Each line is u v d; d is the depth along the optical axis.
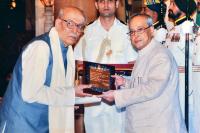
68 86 3.50
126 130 3.67
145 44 3.60
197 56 4.76
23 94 3.27
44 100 3.31
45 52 3.32
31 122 3.34
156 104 3.47
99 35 4.57
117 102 3.54
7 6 5.83
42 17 5.24
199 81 4.76
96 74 3.91
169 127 3.47
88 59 4.54
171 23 4.82
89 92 3.67
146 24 3.58
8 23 5.84
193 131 4.78
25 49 3.36
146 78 3.50
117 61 4.54
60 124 3.42
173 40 4.81
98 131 4.54
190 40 4.75
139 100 3.49
